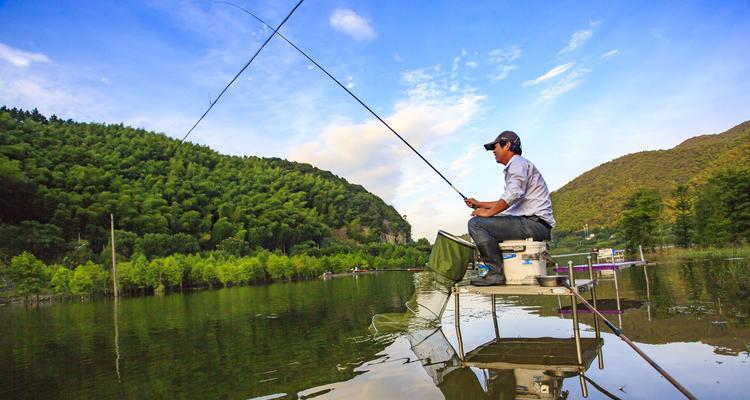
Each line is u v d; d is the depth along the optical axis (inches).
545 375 112.3
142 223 3191.4
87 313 546.3
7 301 1149.7
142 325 332.8
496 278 142.4
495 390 103.7
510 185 144.0
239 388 123.3
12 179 2687.0
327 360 151.1
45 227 2428.6
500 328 187.2
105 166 4015.8
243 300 573.0
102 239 2819.9
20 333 331.6
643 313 197.2
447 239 162.1
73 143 4441.4
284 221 4104.3
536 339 159.6
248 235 3641.7
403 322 223.8
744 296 230.1
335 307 365.7
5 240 2096.5
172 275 1448.1
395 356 148.4
